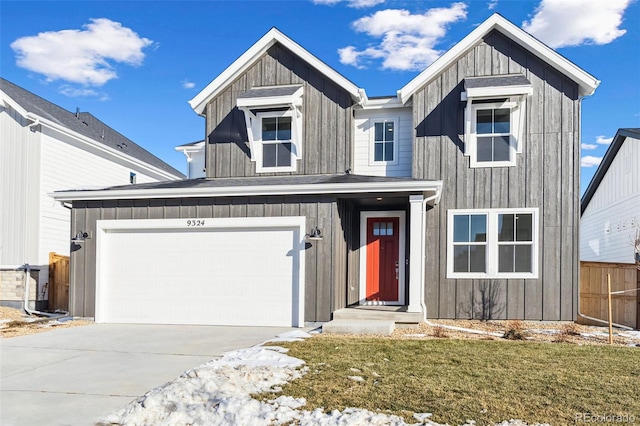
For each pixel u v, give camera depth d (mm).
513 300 12422
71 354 8398
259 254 11789
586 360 7355
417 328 10734
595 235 22312
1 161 15844
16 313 14484
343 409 5230
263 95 13188
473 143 12820
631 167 17781
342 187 11188
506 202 12586
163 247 12242
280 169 13703
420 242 11266
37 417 5422
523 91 11766
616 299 12383
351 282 13367
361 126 14148
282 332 10562
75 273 12570
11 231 15641
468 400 5480
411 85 12984
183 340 9625
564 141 12461
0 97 15625
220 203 12000
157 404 5527
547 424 4840
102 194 12227
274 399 5531
